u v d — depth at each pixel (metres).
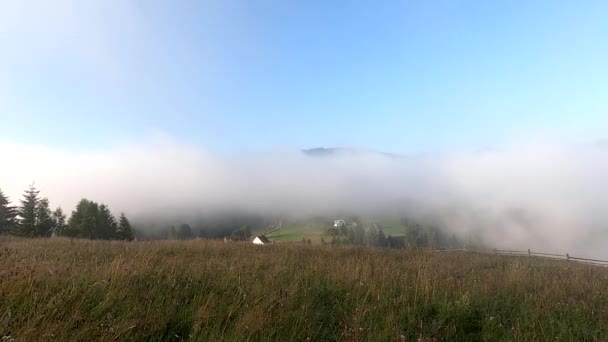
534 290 8.20
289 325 5.23
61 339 4.15
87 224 54.91
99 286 6.02
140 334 4.70
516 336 5.04
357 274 8.51
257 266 9.32
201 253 13.00
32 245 14.20
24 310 4.82
